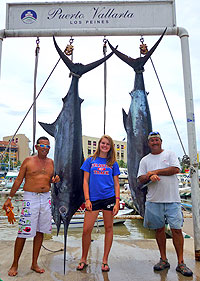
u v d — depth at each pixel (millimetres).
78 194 2805
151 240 3596
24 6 3242
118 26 3213
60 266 2590
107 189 2545
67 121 2859
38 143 2551
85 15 3219
